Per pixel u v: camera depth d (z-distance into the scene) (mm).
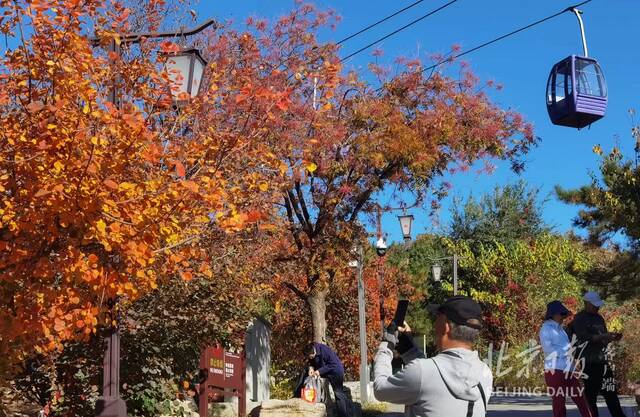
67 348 10461
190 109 8797
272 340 25828
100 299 6973
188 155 7949
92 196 6363
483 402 4023
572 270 36656
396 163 18688
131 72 8281
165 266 7621
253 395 20672
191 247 7906
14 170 6605
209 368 14547
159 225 6898
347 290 26797
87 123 6828
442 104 18812
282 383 23891
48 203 6273
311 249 19188
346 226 18672
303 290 22109
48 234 6645
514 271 38438
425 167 18391
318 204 18672
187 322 11703
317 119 16469
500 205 50969
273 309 25453
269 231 14750
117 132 6762
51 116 6547
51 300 6652
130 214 6723
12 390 10219
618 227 24750
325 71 12586
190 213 7527
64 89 6883
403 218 21125
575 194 25125
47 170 6398
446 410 3943
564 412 10414
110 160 6676
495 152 19562
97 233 6516
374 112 17781
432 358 4070
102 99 7777
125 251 6629
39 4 6793
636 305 30031
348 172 18609
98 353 10477
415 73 19047
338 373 14359
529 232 50656
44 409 10219
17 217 6523
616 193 24062
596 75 15273
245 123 8250
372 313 27297
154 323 10906
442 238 44500
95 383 10727
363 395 20922
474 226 50750
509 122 19797
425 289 42562
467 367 3990
